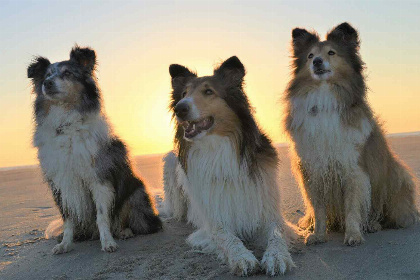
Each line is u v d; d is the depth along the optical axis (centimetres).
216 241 162
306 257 156
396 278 136
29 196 305
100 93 189
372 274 140
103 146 183
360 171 168
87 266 164
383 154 178
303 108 173
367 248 159
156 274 152
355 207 169
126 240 190
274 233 158
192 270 153
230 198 163
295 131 175
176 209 217
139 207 196
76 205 182
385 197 180
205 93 160
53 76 177
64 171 179
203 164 164
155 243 183
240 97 165
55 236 197
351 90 169
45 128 181
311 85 171
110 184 184
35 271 163
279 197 170
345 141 167
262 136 172
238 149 163
